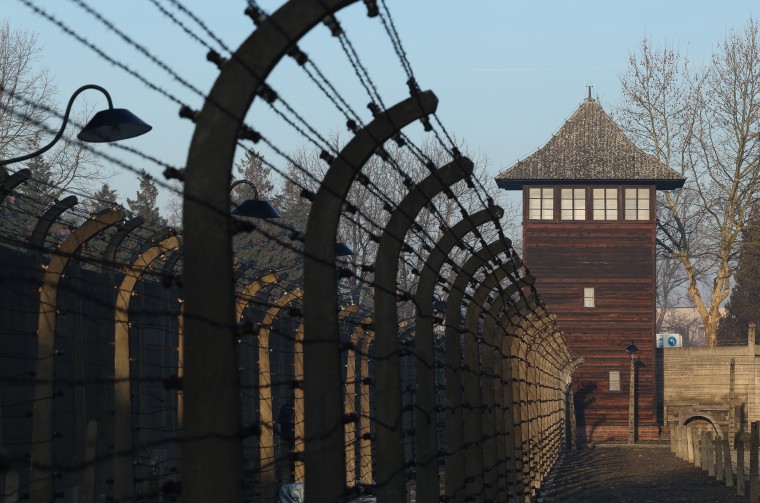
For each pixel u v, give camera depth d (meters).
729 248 103.25
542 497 36.41
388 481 11.76
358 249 105.62
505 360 25.89
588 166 87.88
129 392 13.55
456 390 16.22
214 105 6.27
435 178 11.65
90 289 16.08
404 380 32.66
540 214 88.25
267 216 20.91
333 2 6.50
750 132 101.06
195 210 6.18
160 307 18.59
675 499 36.72
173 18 5.58
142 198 91.50
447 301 16.31
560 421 63.56
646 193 87.62
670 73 104.00
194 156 6.23
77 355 15.45
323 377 8.91
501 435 23.56
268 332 20.52
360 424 28.91
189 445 6.13
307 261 9.01
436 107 9.12
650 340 86.81
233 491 6.14
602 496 37.69
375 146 9.16
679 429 60.91
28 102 5.25
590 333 87.19
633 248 87.38
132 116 16.59
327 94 8.06
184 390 6.16
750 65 101.06
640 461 58.81
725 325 119.69
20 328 14.21
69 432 15.27
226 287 6.16
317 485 8.88
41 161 63.88
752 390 84.81
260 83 6.31
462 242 14.13
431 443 13.72
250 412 22.30
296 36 6.43
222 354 6.13
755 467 35.09
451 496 16.08
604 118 91.50
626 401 86.56
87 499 14.37
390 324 11.79
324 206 9.06
